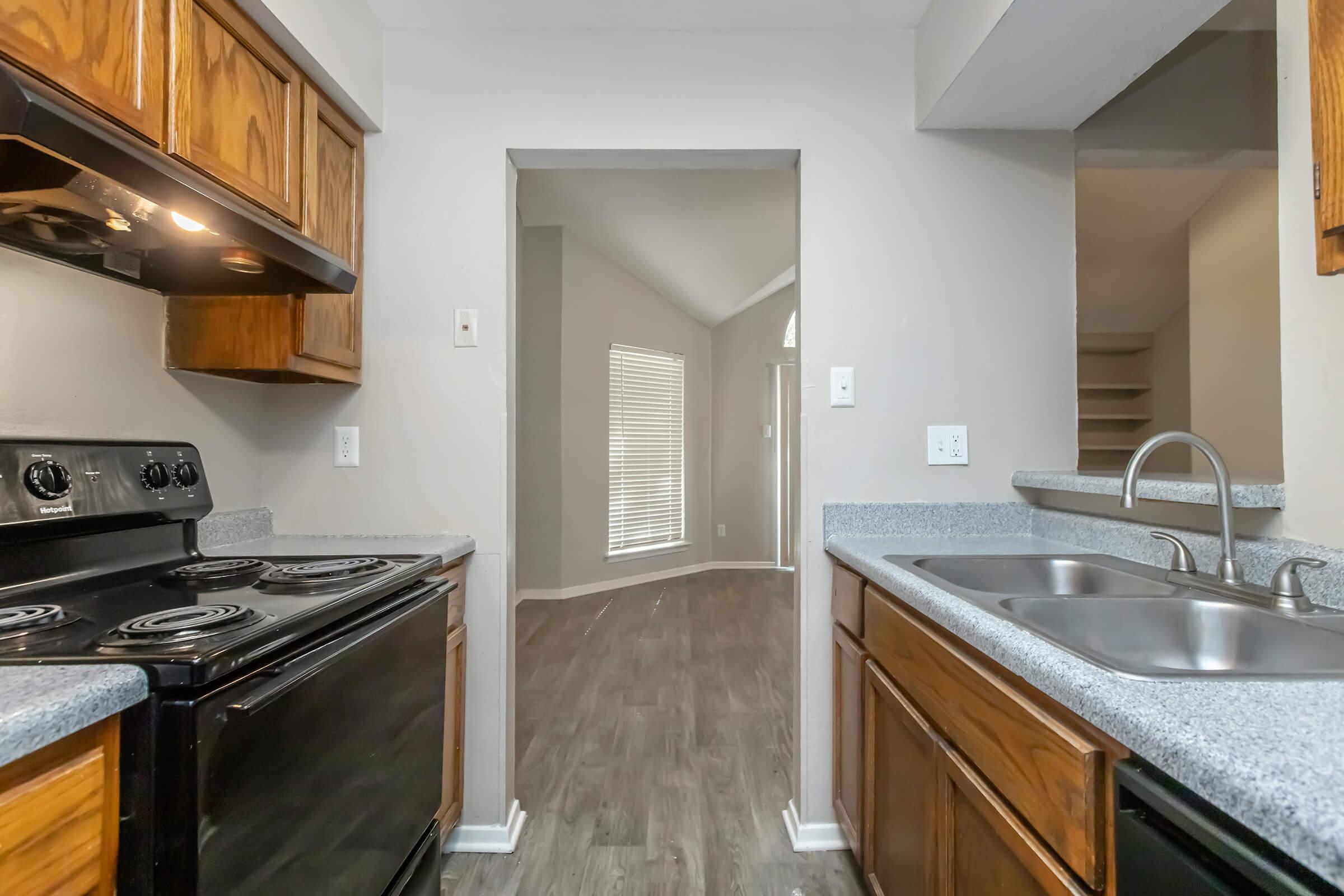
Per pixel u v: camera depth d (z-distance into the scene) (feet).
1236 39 6.02
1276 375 8.38
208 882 2.33
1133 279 10.63
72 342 3.98
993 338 5.87
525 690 9.29
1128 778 1.94
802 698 5.76
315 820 3.01
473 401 5.84
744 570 19.92
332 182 5.32
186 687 2.33
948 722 3.30
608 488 16.63
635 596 15.71
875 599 4.50
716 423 20.56
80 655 2.38
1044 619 3.32
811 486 5.84
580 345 15.75
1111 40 4.57
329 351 5.21
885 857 4.32
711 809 6.19
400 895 3.91
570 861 5.41
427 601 4.25
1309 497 3.28
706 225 12.87
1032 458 5.85
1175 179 9.02
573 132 5.86
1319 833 1.30
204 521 4.96
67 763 2.05
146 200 3.14
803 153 5.89
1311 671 2.27
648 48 5.89
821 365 5.85
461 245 5.86
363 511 5.82
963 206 5.88
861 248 5.86
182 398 4.89
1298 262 3.33
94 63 3.03
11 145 2.60
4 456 3.26
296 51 4.63
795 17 5.74
